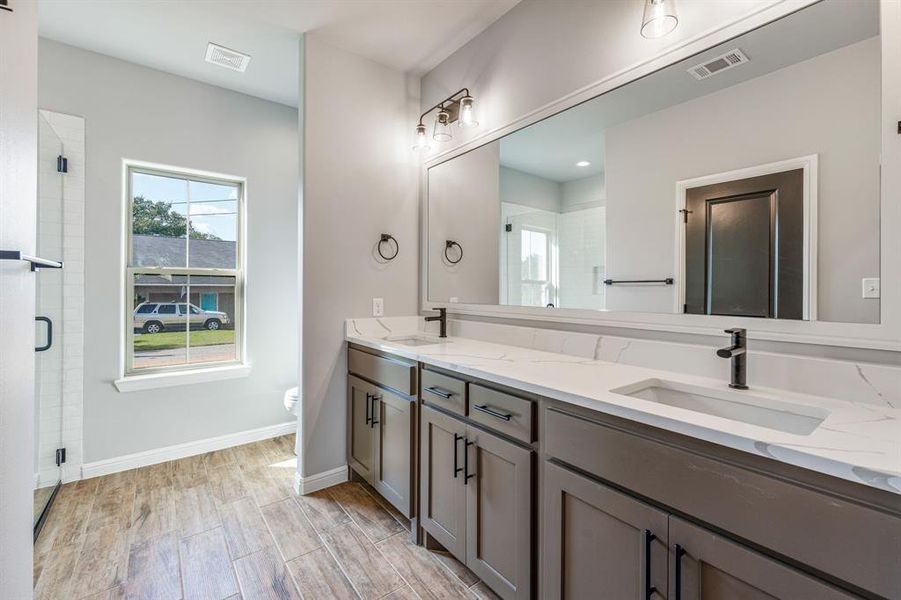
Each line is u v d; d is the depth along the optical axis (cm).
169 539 187
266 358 313
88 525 197
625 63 160
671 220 148
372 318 255
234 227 308
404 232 271
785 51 121
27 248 102
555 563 123
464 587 159
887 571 68
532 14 198
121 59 256
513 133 209
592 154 173
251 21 220
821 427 89
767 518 81
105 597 151
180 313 286
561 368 152
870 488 70
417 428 188
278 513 210
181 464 267
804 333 119
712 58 136
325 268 239
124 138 257
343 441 247
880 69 106
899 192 103
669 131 148
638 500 102
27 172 101
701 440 91
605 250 169
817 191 116
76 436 242
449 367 165
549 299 193
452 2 204
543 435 128
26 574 104
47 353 229
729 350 120
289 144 323
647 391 134
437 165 262
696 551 91
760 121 126
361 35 232
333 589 157
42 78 232
